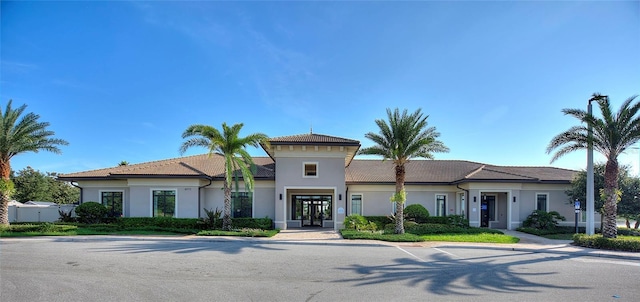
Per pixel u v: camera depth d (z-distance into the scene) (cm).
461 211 2745
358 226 2323
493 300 832
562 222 2666
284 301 796
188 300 793
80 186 2569
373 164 3198
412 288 923
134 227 2238
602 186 2308
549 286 972
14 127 2166
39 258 1254
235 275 1034
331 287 920
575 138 1861
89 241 1744
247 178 2162
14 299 788
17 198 4419
